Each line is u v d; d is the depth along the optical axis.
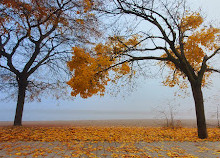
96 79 7.14
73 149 5.04
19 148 4.95
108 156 4.45
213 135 7.95
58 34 13.20
